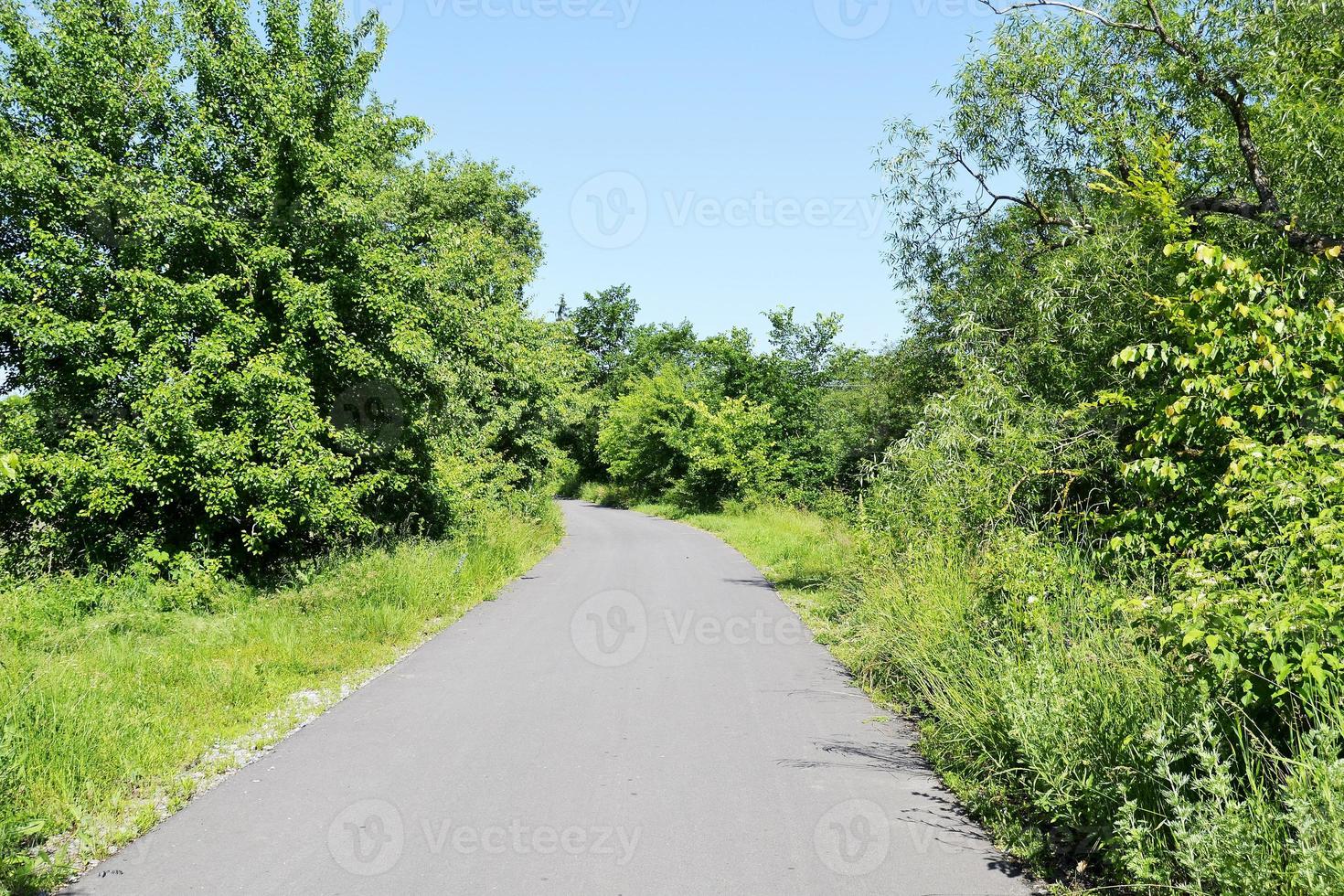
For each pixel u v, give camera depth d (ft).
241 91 40.96
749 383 120.57
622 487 174.81
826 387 119.44
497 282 81.92
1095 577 20.12
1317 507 13.26
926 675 21.31
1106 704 13.84
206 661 25.75
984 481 25.16
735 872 12.46
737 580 49.75
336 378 45.47
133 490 38.78
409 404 49.49
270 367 38.42
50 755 16.49
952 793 15.83
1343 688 10.66
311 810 15.02
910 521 29.45
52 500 36.55
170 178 39.19
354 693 23.57
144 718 19.71
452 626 34.27
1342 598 10.85
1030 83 36.58
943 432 27.94
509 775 16.72
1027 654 17.90
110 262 38.58
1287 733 11.59
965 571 24.11
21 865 12.50
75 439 37.42
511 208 117.60
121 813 15.01
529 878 12.32
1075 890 11.86
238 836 13.97
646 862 12.82
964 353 30.68
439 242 53.47
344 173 43.32
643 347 225.97
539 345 97.45
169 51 40.40
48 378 38.65
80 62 37.83
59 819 14.47
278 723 20.49
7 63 37.35
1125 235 27.45
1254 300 17.80
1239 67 28.35
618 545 75.82
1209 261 16.87
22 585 33.19
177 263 40.65
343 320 45.16
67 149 36.99
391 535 47.83
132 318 38.04
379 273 44.70
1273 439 16.79
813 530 71.56
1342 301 20.47
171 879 12.47
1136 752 12.51
